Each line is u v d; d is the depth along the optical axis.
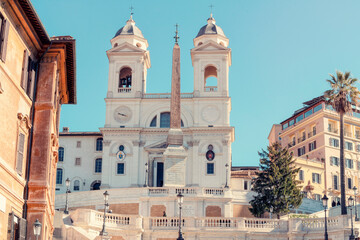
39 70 28.86
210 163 78.62
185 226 49.22
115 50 84.00
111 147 80.12
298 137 99.81
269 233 49.56
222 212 63.12
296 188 64.25
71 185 83.62
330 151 92.06
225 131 79.31
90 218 45.88
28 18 25.56
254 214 62.75
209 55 83.38
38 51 28.61
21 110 26.33
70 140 85.25
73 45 29.39
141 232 48.09
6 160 24.47
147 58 86.19
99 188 83.31
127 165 79.44
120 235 47.56
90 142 85.12
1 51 22.97
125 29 86.50
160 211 62.16
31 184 27.23
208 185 77.75
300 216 59.38
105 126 81.12
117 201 63.78
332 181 90.88
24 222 26.42
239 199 65.31
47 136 28.08
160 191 63.22
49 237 34.62
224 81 82.25
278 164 65.50
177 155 74.00
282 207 62.62
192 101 81.75
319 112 93.69
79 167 84.25
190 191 62.94
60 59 29.73
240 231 49.06
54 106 29.89
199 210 62.41
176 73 77.19
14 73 25.12
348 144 95.38
